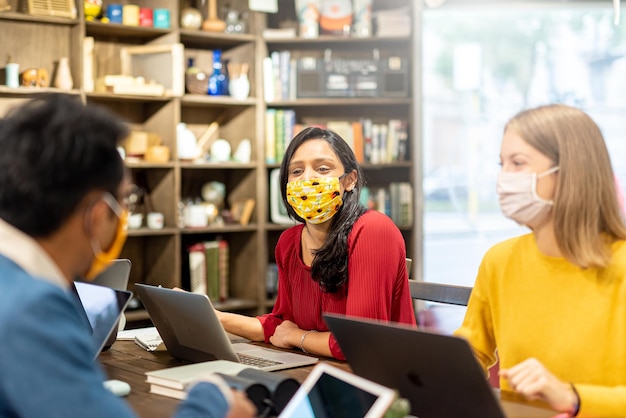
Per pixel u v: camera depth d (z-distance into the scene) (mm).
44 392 1130
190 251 4844
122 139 1322
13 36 4516
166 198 4797
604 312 1633
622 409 1462
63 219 1247
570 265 1693
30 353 1134
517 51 7789
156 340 2479
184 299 2061
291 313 2518
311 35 5043
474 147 7820
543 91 7809
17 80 4395
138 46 4863
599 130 1661
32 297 1161
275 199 5031
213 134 5184
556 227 1651
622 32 7449
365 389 1328
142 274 5004
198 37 4887
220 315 2520
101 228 1297
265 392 1639
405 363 1509
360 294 2273
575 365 1654
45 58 4594
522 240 1808
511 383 1448
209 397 1330
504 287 1807
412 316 2438
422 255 5121
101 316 2020
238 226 4906
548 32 7730
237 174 5141
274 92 5027
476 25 7789
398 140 5125
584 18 7590
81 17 4492
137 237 4988
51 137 1231
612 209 1646
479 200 7855
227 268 5062
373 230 2320
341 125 5043
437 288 2646
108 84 4539
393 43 5223
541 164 1663
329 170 2377
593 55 7602
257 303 4992
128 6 4656
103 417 1164
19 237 1232
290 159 2430
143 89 4613
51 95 1319
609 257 1623
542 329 1715
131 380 1992
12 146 1233
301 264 2434
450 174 7820
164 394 1822
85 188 1251
